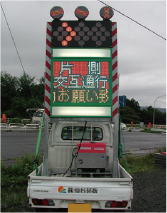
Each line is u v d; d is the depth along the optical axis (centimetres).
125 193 400
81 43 498
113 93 495
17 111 5319
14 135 2128
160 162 972
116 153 484
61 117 488
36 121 3259
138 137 2653
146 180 768
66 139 584
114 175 481
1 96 5869
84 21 502
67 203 409
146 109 12250
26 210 502
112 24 506
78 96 489
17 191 612
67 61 495
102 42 500
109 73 495
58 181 407
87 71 493
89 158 503
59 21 500
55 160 574
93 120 488
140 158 1112
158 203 565
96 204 408
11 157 1068
